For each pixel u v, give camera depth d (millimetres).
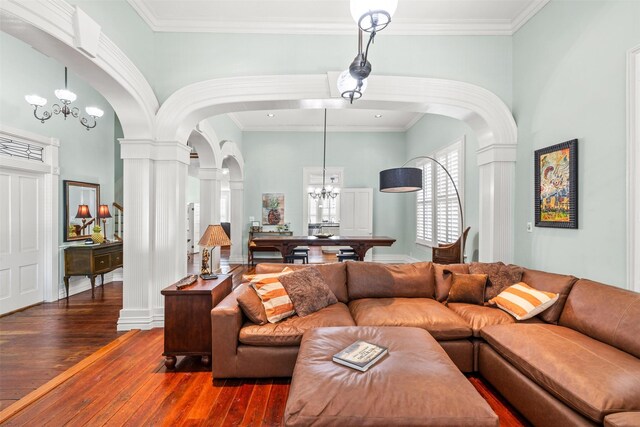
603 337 1881
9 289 3818
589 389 1421
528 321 2361
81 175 4895
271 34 3449
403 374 1446
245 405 2012
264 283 2537
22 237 3988
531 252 3217
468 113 3521
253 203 7855
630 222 2203
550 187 2922
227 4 3154
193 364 2551
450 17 3377
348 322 2332
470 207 4594
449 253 4516
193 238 9695
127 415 1910
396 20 3389
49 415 1905
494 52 3496
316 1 3109
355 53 3453
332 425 1222
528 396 1751
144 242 3283
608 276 2373
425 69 3475
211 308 2480
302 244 5281
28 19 1990
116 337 3094
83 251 4520
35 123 4086
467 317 2453
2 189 3746
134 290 3283
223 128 6293
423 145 6574
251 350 2258
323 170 7742
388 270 2998
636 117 2174
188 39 3438
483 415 1224
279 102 3473
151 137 3275
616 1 2293
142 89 3141
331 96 3375
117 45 2857
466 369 2297
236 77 3391
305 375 1469
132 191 3254
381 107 3633
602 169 2420
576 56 2656
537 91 3119
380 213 7859
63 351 2781
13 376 2350
